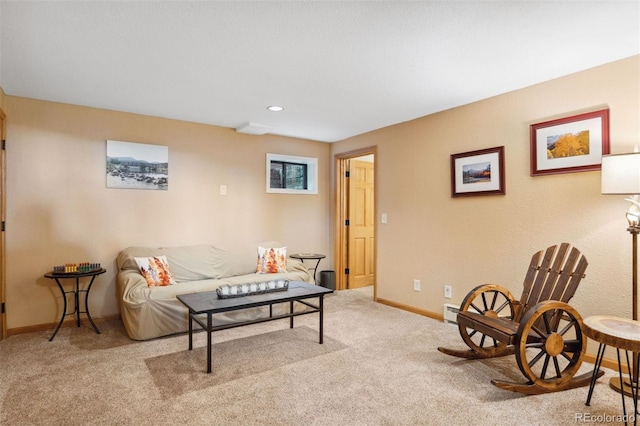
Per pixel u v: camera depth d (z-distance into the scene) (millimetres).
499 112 3279
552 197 2926
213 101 3484
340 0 1817
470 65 2637
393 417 1977
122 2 1829
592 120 2672
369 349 2963
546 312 2244
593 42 2287
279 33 2164
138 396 2186
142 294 3168
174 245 4152
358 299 4707
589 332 2031
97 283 3707
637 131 2479
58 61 2557
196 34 2174
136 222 3920
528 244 3082
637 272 2461
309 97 3357
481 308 3416
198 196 4316
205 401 2133
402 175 4234
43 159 3443
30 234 3385
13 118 3312
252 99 3418
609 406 2088
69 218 3562
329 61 2562
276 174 5082
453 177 3656
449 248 3723
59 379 2406
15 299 3316
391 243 4375
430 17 1984
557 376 2271
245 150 4680
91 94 3281
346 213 5434
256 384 2346
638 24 2062
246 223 4688
